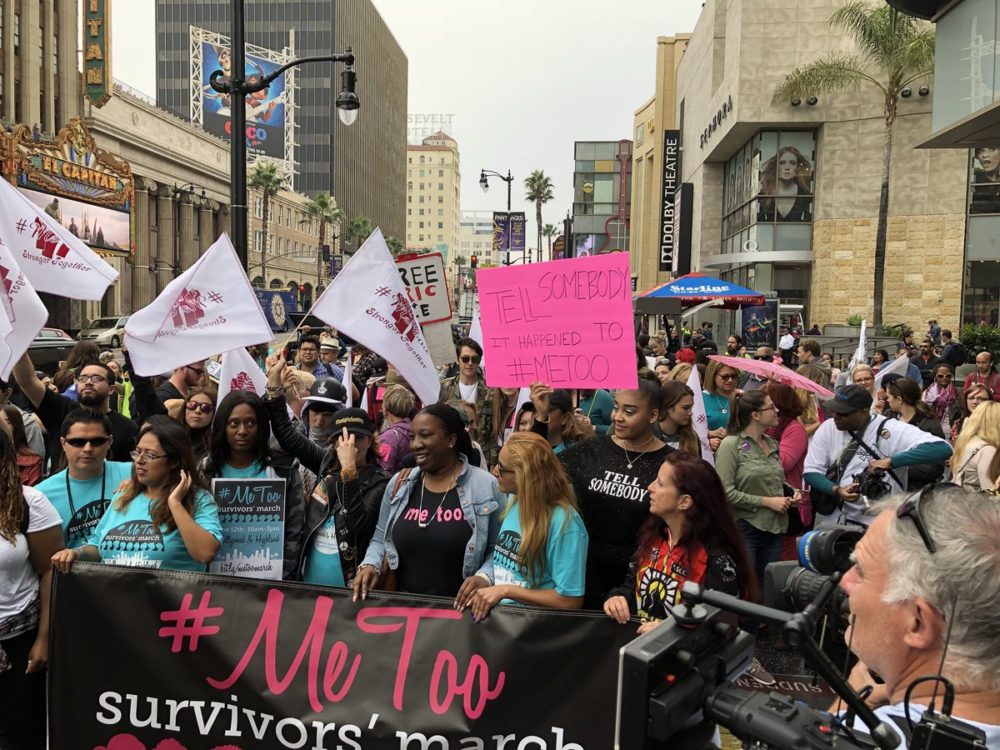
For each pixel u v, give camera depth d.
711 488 3.18
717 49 36.00
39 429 5.72
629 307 4.21
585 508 4.00
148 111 50.31
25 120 40.06
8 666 3.38
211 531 3.59
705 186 38.09
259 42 102.50
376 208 127.19
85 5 43.38
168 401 5.87
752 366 6.54
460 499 3.69
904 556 1.39
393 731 3.09
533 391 4.52
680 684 1.50
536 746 3.00
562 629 3.04
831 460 5.52
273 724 3.20
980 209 27.92
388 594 3.23
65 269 5.25
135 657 3.32
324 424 5.59
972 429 5.00
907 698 1.29
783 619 1.36
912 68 25.70
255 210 67.81
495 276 4.59
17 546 3.41
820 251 29.92
